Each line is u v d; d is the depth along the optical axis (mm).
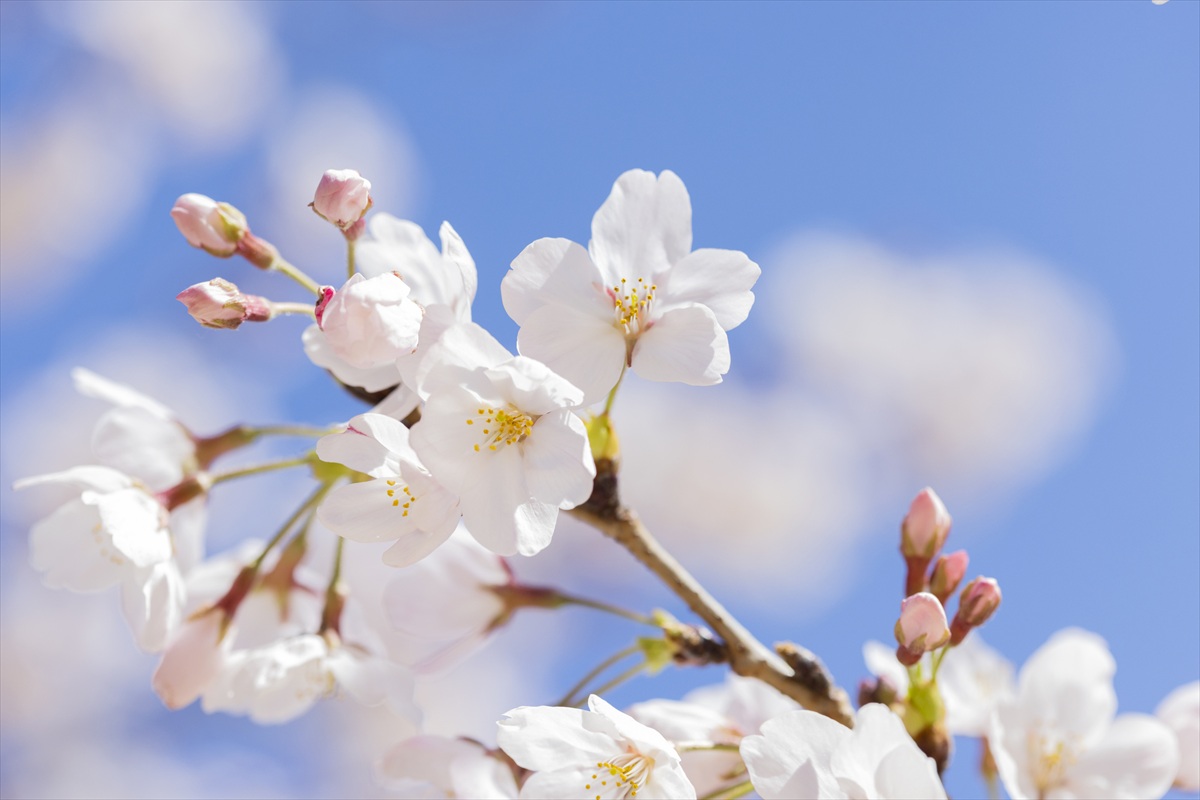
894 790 613
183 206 648
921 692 652
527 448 622
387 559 621
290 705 679
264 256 650
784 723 617
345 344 613
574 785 628
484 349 618
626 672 664
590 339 630
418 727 667
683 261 637
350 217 637
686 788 624
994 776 677
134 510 669
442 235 626
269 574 695
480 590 692
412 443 617
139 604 676
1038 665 661
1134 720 657
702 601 655
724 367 627
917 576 659
